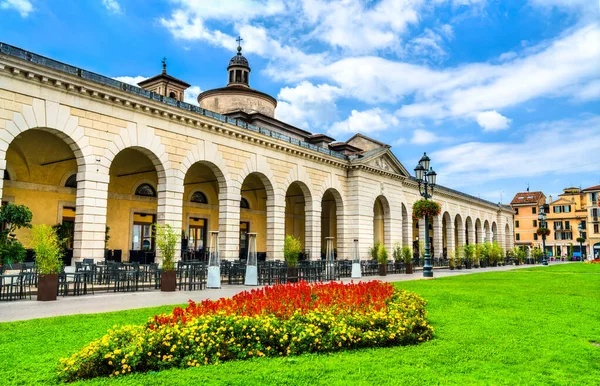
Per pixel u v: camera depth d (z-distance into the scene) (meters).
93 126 20.25
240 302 9.52
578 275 28.81
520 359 7.51
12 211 17.67
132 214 28.84
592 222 83.75
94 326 9.55
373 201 38.72
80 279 17.33
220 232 26.55
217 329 7.50
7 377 6.30
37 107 18.27
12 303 13.53
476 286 20.14
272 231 29.91
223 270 22.52
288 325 8.12
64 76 18.84
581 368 7.10
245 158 28.05
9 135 17.38
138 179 29.27
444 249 63.97
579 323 10.74
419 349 8.08
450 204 56.44
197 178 32.25
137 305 13.17
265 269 21.75
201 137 25.28
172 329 7.25
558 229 88.69
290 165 31.73
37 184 24.25
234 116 35.78
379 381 6.18
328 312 8.72
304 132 40.75
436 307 13.24
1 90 17.23
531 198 93.69
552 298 15.48
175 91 37.72
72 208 25.86
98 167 20.31
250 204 38.09
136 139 21.98
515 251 61.72
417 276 29.25
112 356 6.49
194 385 5.97
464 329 9.93
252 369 6.72
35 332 8.98
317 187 34.19
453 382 6.21
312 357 7.48
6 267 18.59
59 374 6.25
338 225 36.81
